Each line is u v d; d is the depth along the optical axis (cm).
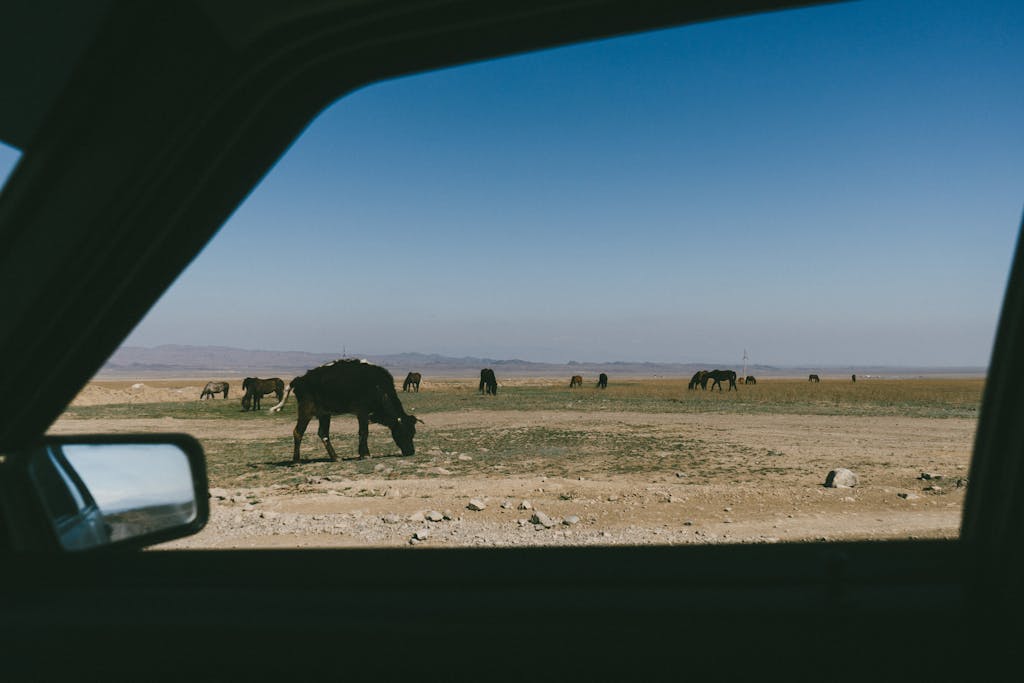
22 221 161
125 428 2456
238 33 153
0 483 177
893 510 828
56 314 169
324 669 145
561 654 146
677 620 152
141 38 153
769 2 147
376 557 200
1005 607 153
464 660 145
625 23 153
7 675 148
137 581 172
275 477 1219
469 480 1106
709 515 800
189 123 160
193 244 176
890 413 2966
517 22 154
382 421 1498
